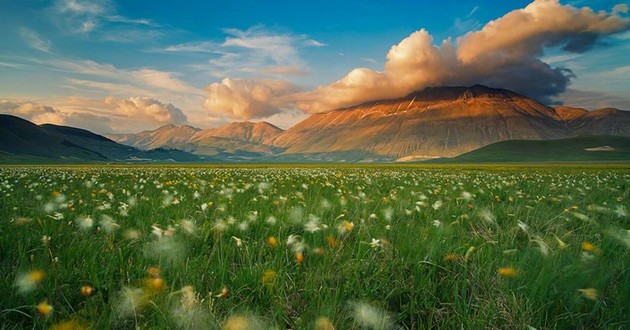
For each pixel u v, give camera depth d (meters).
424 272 3.46
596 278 2.80
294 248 3.65
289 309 2.91
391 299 3.09
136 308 2.50
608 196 9.26
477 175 24.36
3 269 3.26
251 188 11.06
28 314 2.66
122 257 3.49
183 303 2.46
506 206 7.52
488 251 3.78
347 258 3.82
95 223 5.09
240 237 4.51
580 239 4.42
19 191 9.42
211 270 3.44
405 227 4.96
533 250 3.69
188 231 3.98
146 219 5.27
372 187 12.65
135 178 17.20
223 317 2.62
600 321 2.59
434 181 16.17
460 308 2.74
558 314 2.69
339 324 2.46
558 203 7.90
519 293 2.97
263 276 3.08
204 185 11.41
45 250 3.53
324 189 11.39
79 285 3.09
